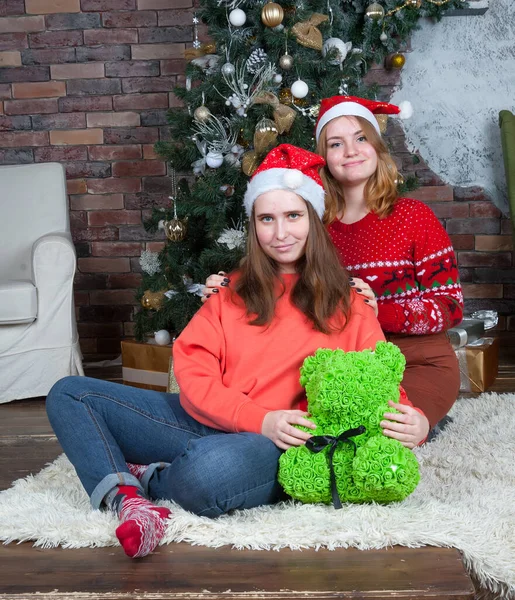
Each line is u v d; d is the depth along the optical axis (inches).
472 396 105.3
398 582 48.0
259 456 56.3
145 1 138.7
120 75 141.2
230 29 102.3
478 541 53.1
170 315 108.4
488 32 137.9
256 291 64.1
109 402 61.7
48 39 140.8
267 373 61.7
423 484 67.4
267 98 96.7
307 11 100.3
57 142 143.8
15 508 61.7
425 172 142.9
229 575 49.4
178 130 109.3
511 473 70.1
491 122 140.2
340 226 80.6
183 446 62.6
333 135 77.1
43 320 110.3
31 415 103.1
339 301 63.9
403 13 126.6
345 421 55.5
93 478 58.1
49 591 48.3
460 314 78.2
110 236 145.9
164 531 54.1
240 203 104.5
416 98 140.6
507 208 141.8
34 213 125.2
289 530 53.9
